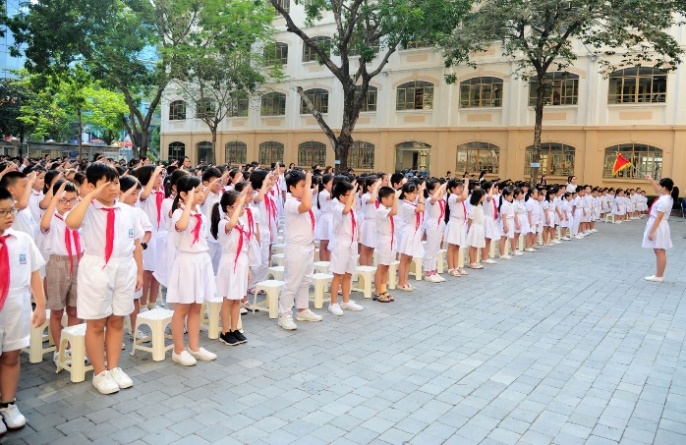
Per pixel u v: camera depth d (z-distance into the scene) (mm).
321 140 30250
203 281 5316
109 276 4535
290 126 31391
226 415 4254
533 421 4285
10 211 3865
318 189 9711
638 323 7102
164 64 23812
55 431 3947
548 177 24688
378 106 28547
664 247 9672
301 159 31219
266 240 7879
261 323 6738
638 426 4230
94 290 4473
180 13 23922
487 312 7477
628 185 23469
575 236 16438
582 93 23875
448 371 5289
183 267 5203
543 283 9477
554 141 24438
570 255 12820
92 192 4352
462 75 26109
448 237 9922
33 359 5297
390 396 4676
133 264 4762
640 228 19453
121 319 4773
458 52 19344
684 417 4402
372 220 8625
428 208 9508
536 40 18547
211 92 28141
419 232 8539
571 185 19000
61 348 4973
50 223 5195
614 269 11008
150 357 5488
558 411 4473
